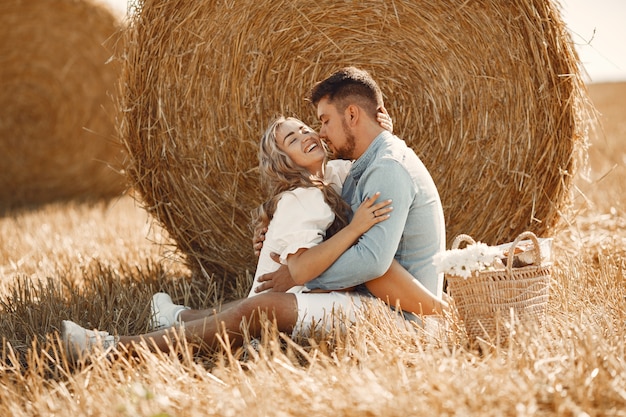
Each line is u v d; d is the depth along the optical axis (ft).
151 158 13.83
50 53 26.27
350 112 10.61
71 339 9.56
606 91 69.36
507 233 13.41
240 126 13.66
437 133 13.34
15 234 19.15
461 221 13.50
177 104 13.65
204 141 13.74
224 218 13.99
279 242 10.13
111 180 26.96
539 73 12.66
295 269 9.95
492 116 13.02
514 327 9.29
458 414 7.07
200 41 13.44
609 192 20.35
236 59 13.48
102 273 13.73
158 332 9.95
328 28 13.34
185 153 13.79
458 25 12.92
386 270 9.97
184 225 14.14
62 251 16.72
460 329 9.82
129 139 13.73
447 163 13.37
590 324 9.50
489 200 13.32
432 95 13.24
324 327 9.77
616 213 17.81
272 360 8.74
